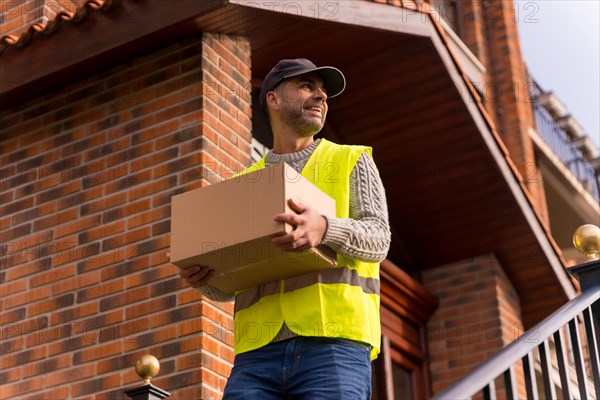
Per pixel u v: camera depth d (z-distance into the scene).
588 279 4.15
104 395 5.61
